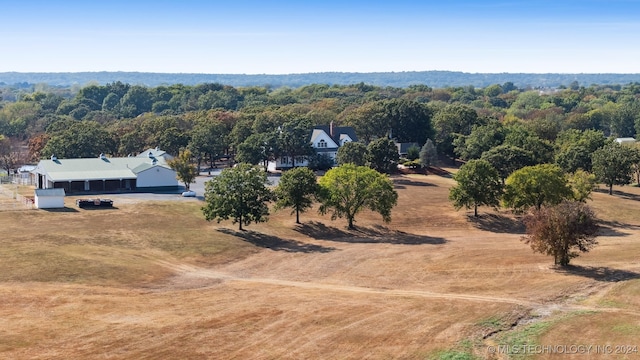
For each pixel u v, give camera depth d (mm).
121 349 41719
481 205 100375
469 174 98125
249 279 64062
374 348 42625
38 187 114938
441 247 81375
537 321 49219
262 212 85062
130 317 48312
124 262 66125
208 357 40750
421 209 104812
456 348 42719
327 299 55000
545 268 68000
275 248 78875
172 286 59406
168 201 99750
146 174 112312
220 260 71688
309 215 96062
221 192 83750
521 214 100938
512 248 80188
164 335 44469
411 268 69375
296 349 42344
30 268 60812
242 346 42719
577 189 108312
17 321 46344
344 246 81438
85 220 84750
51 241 72750
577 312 51312
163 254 72250
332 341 43844
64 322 46531
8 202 95875
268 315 49500
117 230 80375
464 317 49781
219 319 48312
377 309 51656
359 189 90750
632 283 60250
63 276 59281
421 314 50406
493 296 56875
